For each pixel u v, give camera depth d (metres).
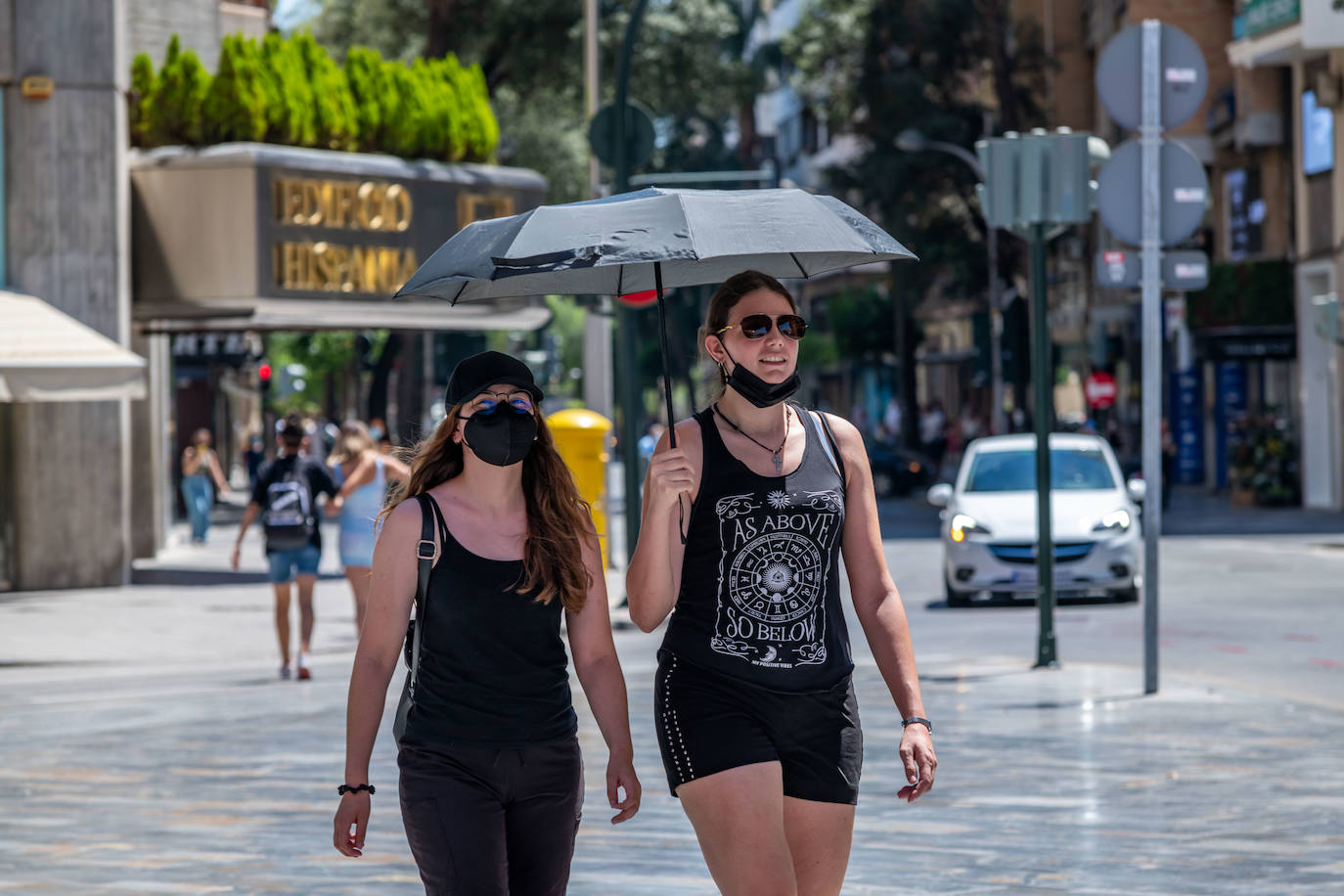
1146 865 20.64
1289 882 19.73
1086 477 56.09
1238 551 75.00
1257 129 114.12
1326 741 28.91
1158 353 34.28
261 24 97.25
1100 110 151.62
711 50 123.88
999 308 139.88
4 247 66.00
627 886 20.03
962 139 141.50
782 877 13.45
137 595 63.84
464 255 13.83
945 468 181.12
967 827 22.86
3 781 27.94
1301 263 109.81
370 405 123.00
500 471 13.27
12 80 65.88
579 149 128.50
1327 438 108.44
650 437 103.38
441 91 77.19
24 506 65.75
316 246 71.88
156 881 20.75
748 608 13.74
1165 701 33.38
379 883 20.50
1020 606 53.91
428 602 13.14
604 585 13.72
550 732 13.23
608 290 16.05
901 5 140.75
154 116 72.25
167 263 71.06
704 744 13.58
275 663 44.94
